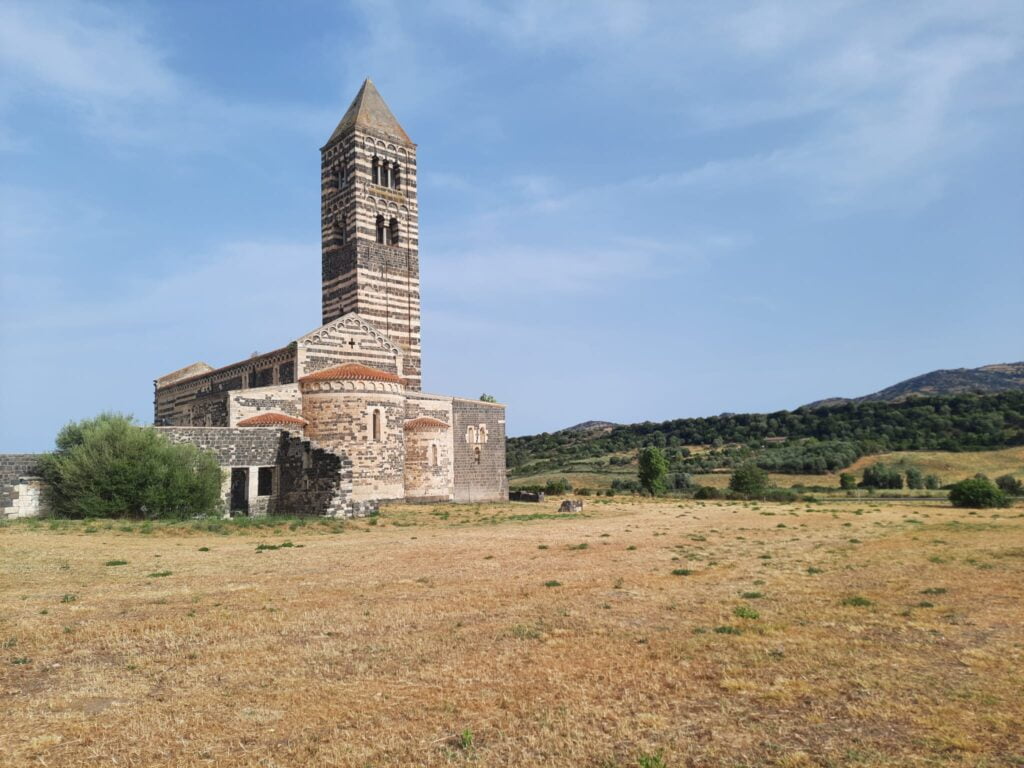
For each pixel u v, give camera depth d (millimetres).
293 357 65688
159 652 15758
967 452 134500
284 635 17125
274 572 26766
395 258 78625
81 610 20016
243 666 14664
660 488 96000
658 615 18969
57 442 48219
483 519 52688
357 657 15266
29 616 19266
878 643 15836
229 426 57969
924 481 109812
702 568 27297
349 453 60812
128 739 10984
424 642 16359
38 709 12336
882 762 9648
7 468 45281
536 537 39469
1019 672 13555
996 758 9727
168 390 90125
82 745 10781
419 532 43625
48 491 46500
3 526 40375
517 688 13133
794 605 20000
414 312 79438
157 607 20422
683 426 195125
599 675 13852
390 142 79750
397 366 72438
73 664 14945
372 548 34469
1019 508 63312
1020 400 159625
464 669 14312
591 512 61281
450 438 73000
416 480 69875
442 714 11883
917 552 31094
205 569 27516
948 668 13891
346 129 78750
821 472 129875
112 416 49531
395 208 79438
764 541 36906
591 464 165250
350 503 53688
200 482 49062
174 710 12227
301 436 56812
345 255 77375
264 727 11422
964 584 22906
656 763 9672
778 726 11094
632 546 34750
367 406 61562
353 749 10469
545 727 11188
